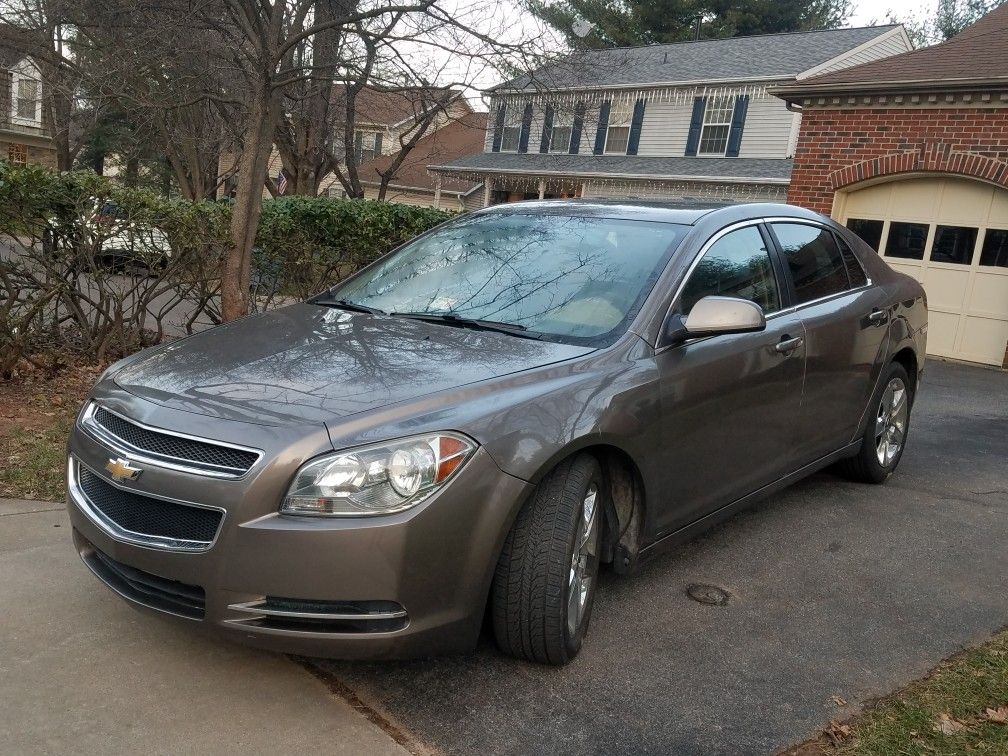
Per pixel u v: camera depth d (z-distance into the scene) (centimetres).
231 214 773
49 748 244
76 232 658
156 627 314
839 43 2183
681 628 339
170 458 265
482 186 2973
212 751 248
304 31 738
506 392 286
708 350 355
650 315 339
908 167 1151
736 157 2189
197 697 274
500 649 300
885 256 1210
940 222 1157
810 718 280
